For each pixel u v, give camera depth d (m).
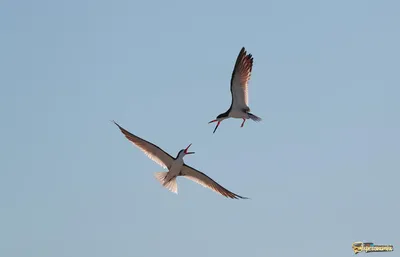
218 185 30.25
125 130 29.62
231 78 33.75
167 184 30.47
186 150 30.17
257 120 33.91
